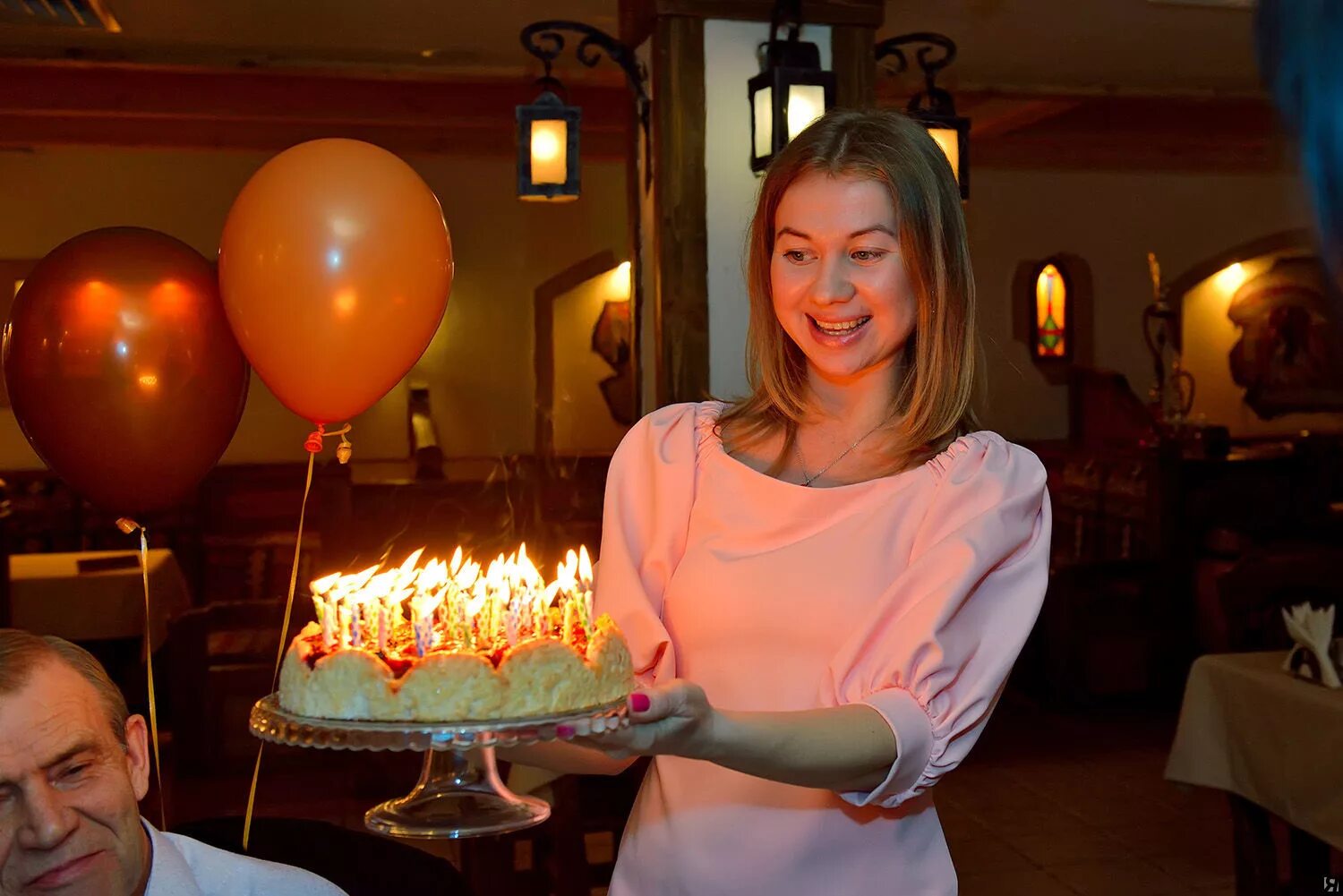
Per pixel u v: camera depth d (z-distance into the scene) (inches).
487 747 41.4
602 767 57.0
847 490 55.4
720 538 57.4
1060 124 340.2
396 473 334.3
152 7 224.1
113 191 336.5
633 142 166.1
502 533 203.2
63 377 62.8
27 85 279.6
